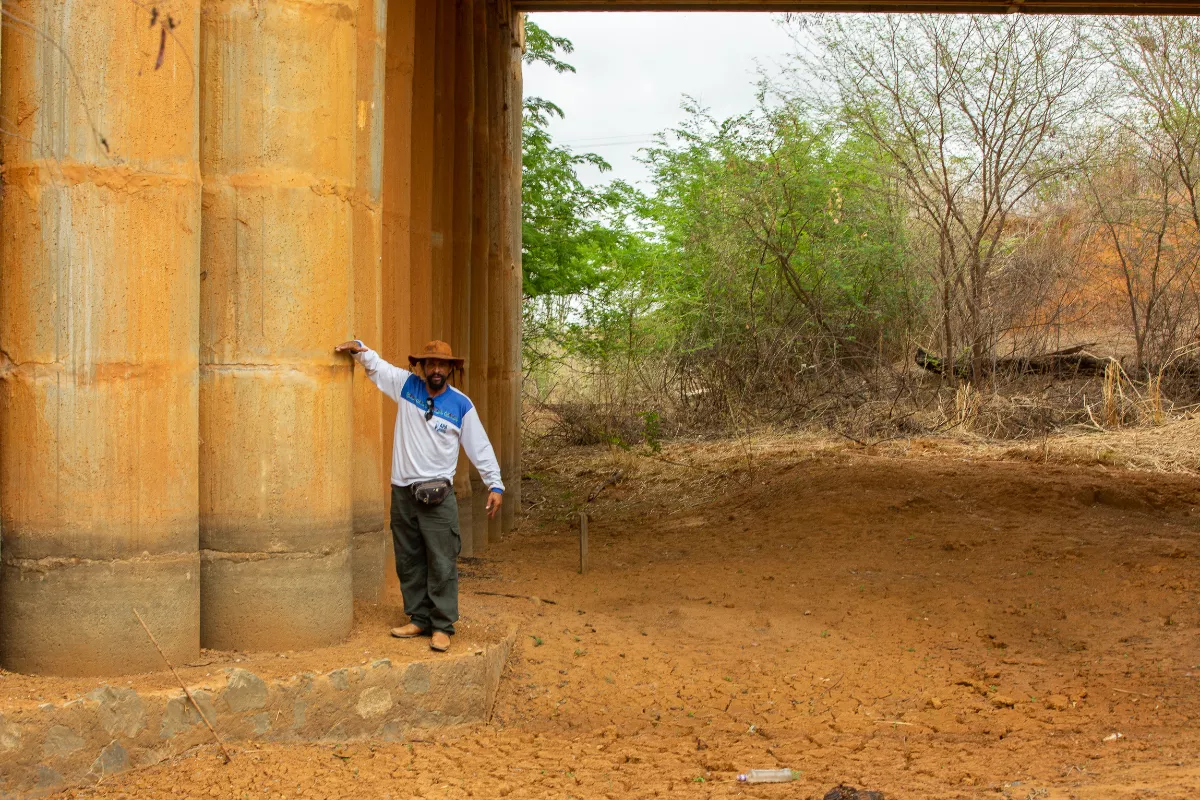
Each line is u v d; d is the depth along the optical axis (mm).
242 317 6430
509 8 14453
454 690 6566
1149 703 6812
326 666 6219
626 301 21984
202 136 6453
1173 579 9523
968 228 19578
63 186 5914
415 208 10305
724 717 6969
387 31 9078
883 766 5703
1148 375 17672
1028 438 17203
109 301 5953
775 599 9867
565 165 21281
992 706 7004
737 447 18406
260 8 6414
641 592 10172
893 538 11844
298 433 6508
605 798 5246
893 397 19406
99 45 5922
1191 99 18125
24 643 5945
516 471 14852
